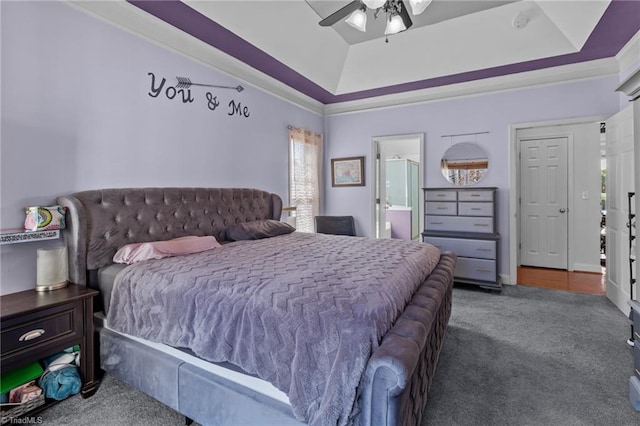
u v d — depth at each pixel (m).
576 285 4.08
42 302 1.72
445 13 3.27
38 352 1.67
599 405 1.76
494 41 3.48
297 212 4.64
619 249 3.14
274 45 3.31
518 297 3.63
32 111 2.00
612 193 3.32
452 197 4.12
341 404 1.10
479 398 1.83
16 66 1.92
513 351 2.38
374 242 2.76
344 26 3.51
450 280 2.17
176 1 2.46
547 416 1.68
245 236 3.04
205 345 1.47
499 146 4.20
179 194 2.81
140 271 1.88
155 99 2.71
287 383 1.25
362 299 1.31
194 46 3.04
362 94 4.80
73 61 2.18
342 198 5.33
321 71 4.12
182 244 2.32
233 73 3.53
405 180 7.54
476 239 3.90
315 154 5.02
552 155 4.91
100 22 2.33
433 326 1.67
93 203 2.19
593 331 2.70
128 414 1.73
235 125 3.56
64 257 2.01
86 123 2.26
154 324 1.70
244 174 3.70
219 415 1.48
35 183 2.01
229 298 1.47
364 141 5.11
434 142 4.59
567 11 2.86
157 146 2.74
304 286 1.44
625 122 2.99
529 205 5.09
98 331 2.03
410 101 4.73
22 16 1.95
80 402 1.82
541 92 3.95
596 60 3.58
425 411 1.72
